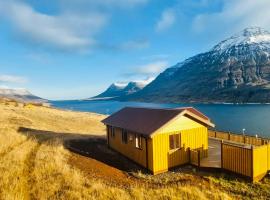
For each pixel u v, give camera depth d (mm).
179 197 14320
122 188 15773
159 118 20844
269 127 70062
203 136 22344
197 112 23219
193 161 20547
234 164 17344
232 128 69938
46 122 47031
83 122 54344
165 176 18547
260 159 16641
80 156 22297
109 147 27312
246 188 15609
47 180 15328
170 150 19953
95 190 14609
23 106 70062
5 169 16469
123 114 27062
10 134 27750
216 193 14930
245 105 168625
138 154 21125
